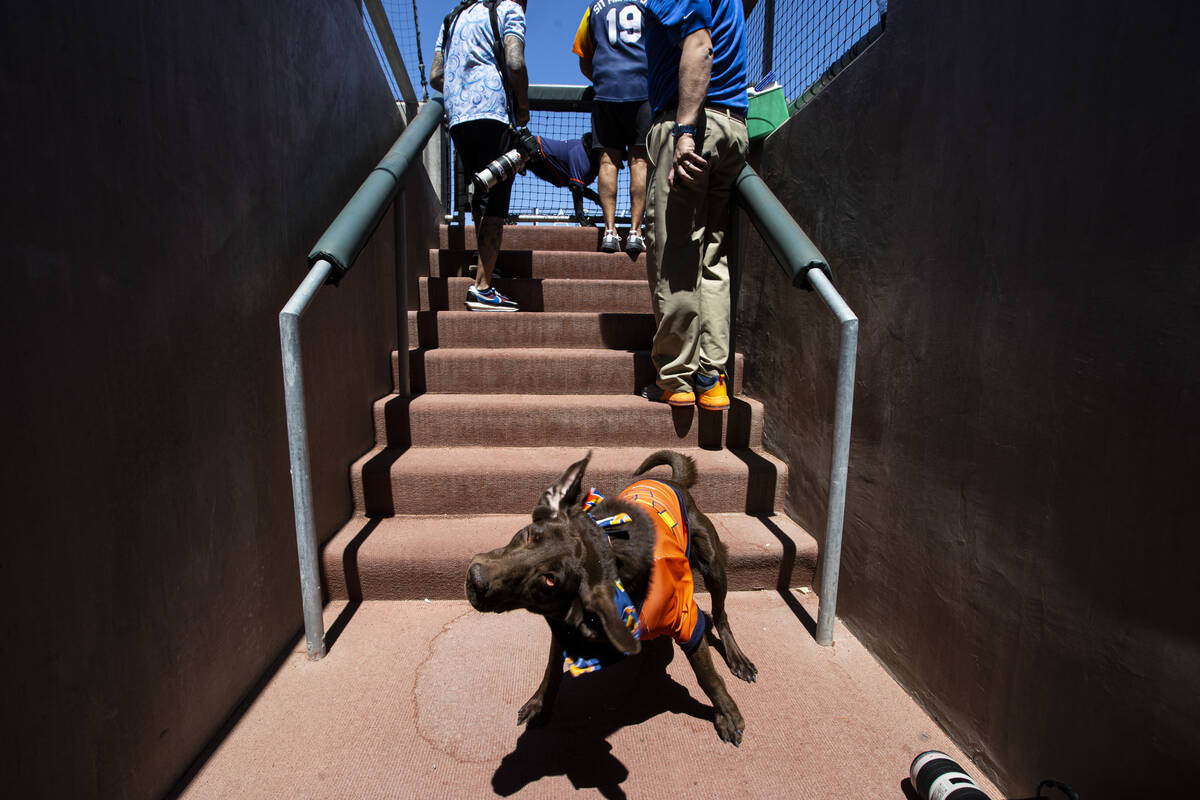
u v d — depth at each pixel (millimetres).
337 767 1915
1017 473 1748
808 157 3115
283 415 2449
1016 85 1771
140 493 1621
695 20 2910
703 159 3012
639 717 2166
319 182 2805
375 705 2178
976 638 1903
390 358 3922
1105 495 1472
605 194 4988
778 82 3994
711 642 2576
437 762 1951
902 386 2299
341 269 2363
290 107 2514
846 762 1962
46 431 1312
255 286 2225
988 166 1877
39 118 1293
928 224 2160
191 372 1845
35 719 1285
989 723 1850
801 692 2270
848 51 2924
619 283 4652
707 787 1872
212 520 1968
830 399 2855
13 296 1229
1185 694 1278
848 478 2656
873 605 2479
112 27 1508
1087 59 1538
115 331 1523
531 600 1612
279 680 2287
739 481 3295
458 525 3080
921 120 2209
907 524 2260
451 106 4254
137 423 1606
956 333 2014
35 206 1282
